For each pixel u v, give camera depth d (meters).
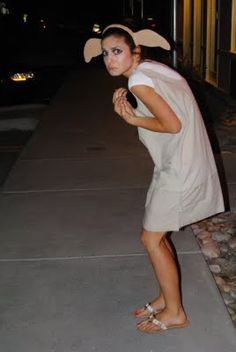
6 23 27.42
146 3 21.94
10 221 5.18
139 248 4.47
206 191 3.04
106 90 13.74
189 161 2.92
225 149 7.54
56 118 10.33
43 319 3.50
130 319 3.46
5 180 6.55
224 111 9.56
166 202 2.96
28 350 3.20
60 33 36.81
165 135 2.94
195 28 16.20
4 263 4.29
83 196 5.81
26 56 24.86
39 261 4.31
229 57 12.06
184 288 3.80
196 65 14.59
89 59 3.15
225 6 12.44
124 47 2.88
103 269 4.14
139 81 2.76
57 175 6.61
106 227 4.94
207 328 3.34
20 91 12.33
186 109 2.89
